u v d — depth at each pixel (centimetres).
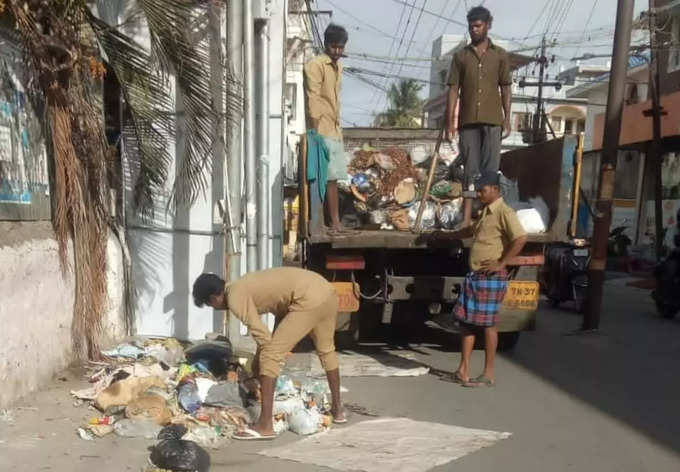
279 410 498
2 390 482
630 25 876
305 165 675
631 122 2055
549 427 502
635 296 1319
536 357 745
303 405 514
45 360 549
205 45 655
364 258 694
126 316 733
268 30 728
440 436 474
